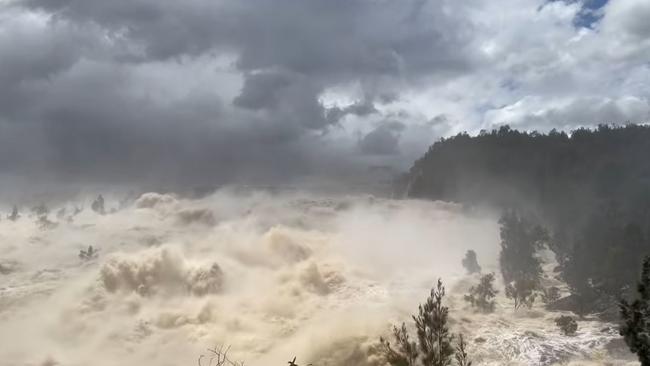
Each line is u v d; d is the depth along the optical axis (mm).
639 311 22094
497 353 39438
